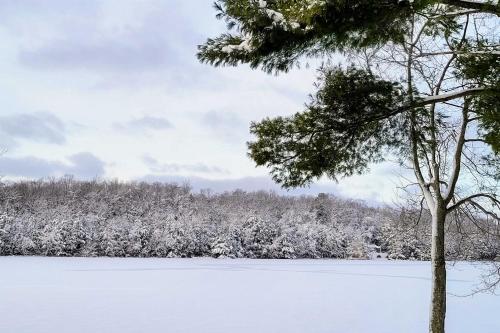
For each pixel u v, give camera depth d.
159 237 64.00
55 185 74.38
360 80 6.06
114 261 51.81
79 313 18.11
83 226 61.41
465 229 10.51
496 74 5.79
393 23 5.28
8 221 56.53
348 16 4.67
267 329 15.64
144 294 24.77
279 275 39.84
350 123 6.01
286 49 5.15
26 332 14.39
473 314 18.91
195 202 77.06
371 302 23.23
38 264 44.34
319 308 20.81
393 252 70.31
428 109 7.06
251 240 71.06
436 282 8.07
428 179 9.15
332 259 74.31
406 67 8.16
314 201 88.12
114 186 77.44
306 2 4.67
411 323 17.05
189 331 15.11
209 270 43.38
